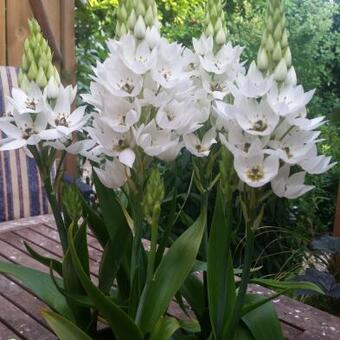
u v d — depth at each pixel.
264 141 0.28
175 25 1.54
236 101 0.28
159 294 0.31
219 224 0.32
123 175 0.30
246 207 0.29
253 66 0.30
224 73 0.34
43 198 0.82
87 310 0.35
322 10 1.36
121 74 0.30
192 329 0.34
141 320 0.31
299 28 1.31
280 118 0.28
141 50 0.30
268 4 0.29
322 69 1.34
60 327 0.30
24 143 0.31
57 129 0.31
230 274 0.33
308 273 0.77
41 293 0.35
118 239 0.33
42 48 0.32
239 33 1.34
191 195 0.82
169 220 0.35
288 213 1.03
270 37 0.29
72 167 0.96
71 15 0.97
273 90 0.28
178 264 0.32
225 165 0.30
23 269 0.36
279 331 0.34
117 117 0.29
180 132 0.30
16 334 0.41
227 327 0.32
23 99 0.32
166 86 0.29
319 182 1.16
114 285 0.41
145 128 0.29
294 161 0.28
